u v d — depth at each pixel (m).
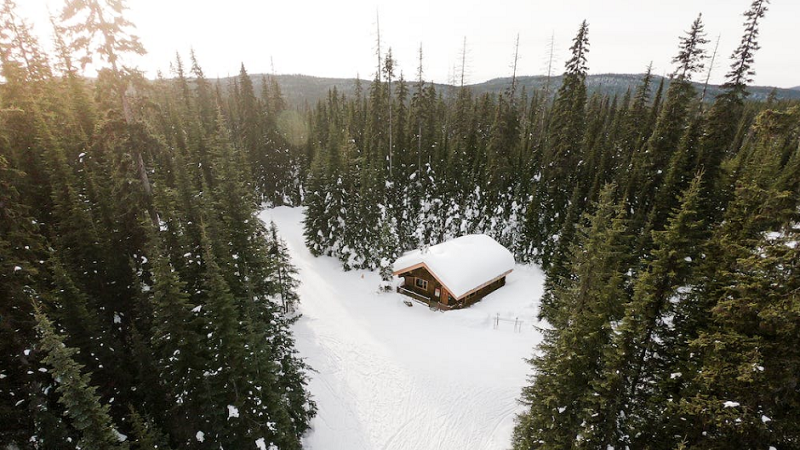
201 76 62.56
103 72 18.08
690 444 12.45
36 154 23.69
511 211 45.81
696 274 13.40
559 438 14.59
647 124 41.03
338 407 23.84
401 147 51.62
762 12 26.98
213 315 15.39
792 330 9.89
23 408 14.31
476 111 54.09
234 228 23.41
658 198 30.70
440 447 21.31
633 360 13.35
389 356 28.47
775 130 16.56
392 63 47.12
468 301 35.69
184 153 44.44
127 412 16.66
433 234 47.31
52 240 19.83
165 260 15.07
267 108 66.88
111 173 24.67
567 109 40.00
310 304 35.88
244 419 16.14
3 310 14.17
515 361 27.75
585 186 41.12
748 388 10.91
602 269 14.88
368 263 42.75
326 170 43.84
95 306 19.88
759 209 12.49
